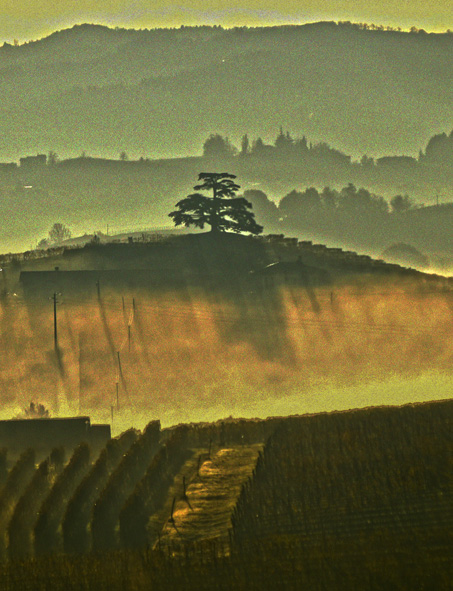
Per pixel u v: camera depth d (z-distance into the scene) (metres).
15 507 164.00
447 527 146.12
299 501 161.75
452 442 190.38
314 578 131.62
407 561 134.75
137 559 141.88
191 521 157.38
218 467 187.88
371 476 172.12
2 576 138.12
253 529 150.75
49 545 151.88
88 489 173.50
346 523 150.12
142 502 166.12
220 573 135.38
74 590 133.12
